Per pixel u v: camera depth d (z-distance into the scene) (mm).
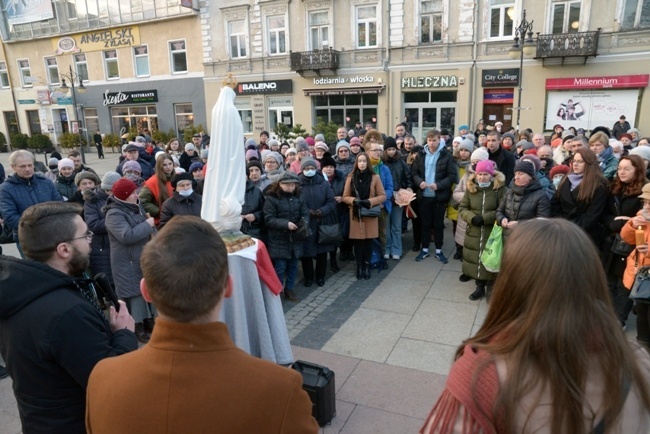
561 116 17031
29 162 4816
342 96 20781
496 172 4859
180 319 1159
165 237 1231
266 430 1090
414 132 19625
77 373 1581
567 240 1088
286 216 4934
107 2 25156
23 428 1710
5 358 1681
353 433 2881
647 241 3406
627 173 3906
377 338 4176
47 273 1660
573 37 15750
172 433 1079
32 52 28281
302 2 19922
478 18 17375
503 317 1154
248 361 1154
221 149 2891
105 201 4387
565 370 998
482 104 18047
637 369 1048
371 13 19172
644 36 15289
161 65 24578
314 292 5406
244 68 22219
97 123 27688
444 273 5871
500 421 1030
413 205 6645
